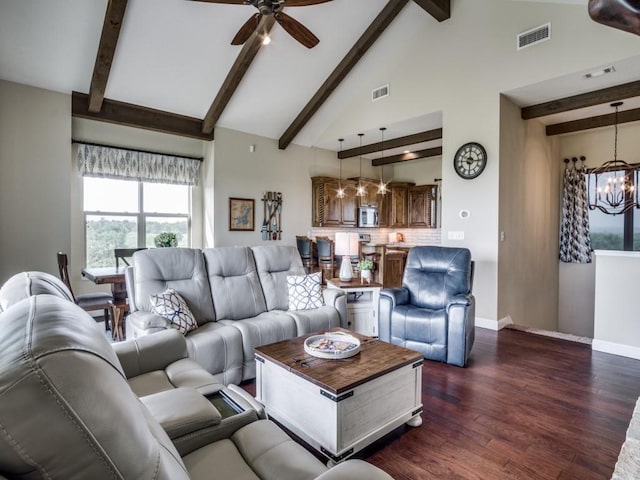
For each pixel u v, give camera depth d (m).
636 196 5.52
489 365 3.32
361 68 5.62
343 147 7.29
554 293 6.24
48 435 0.56
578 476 1.84
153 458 0.70
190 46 4.38
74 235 4.94
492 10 4.46
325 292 3.72
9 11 3.50
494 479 1.82
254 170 6.32
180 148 5.87
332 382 1.91
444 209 4.96
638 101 4.60
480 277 4.59
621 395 2.71
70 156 4.60
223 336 2.78
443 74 4.95
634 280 3.49
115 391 0.67
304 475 1.16
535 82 4.11
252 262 3.69
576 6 3.82
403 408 2.21
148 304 2.92
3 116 4.16
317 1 3.03
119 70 4.45
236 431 1.43
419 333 3.45
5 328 0.72
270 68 5.08
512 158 4.75
